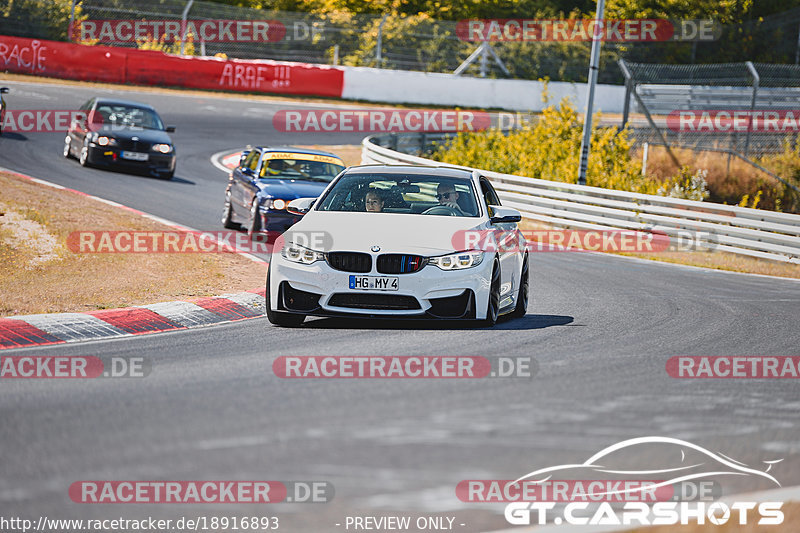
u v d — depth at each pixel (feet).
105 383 83.05
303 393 80.43
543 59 597.52
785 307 156.46
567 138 362.53
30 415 71.61
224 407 74.90
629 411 78.38
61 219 191.52
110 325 113.39
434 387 83.97
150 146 281.13
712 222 250.78
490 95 550.36
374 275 109.29
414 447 65.51
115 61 487.61
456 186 125.70
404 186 125.39
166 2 536.42
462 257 111.75
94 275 147.74
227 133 402.52
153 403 75.82
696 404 82.43
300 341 105.09
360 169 130.11
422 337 108.68
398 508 54.08
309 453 63.26
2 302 125.49
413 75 538.06
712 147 422.00
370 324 117.80
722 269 223.10
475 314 112.37
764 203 380.99
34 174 258.78
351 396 79.82
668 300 156.56
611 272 195.72
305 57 564.71
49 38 519.60
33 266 149.89
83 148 284.00
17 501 53.83
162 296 136.05
